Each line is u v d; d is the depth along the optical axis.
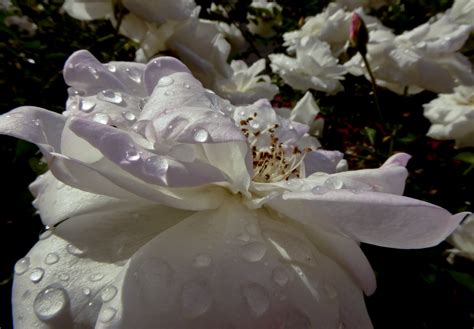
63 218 0.08
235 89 0.23
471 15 0.23
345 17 0.26
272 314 0.07
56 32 0.25
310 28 0.28
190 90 0.08
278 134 0.12
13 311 0.07
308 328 0.07
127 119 0.08
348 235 0.08
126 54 0.24
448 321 0.16
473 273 0.18
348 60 0.26
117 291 0.07
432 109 0.21
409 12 0.31
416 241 0.07
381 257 0.17
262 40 0.36
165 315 0.06
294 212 0.08
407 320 0.16
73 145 0.07
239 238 0.08
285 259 0.08
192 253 0.07
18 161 0.17
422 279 0.16
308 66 0.24
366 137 0.24
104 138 0.07
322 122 0.23
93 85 0.09
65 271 0.07
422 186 0.21
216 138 0.07
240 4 0.35
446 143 0.23
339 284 0.08
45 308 0.07
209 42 0.21
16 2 0.25
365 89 0.26
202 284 0.07
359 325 0.08
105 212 0.08
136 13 0.19
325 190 0.08
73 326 0.07
